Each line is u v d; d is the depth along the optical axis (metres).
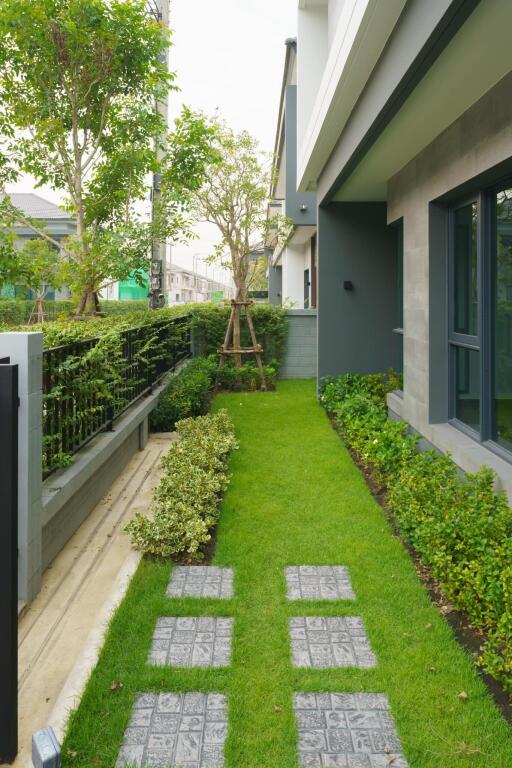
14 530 1.97
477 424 4.46
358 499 4.52
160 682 2.38
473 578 2.72
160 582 3.21
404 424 5.47
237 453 5.81
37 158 7.46
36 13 6.32
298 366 11.43
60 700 2.28
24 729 2.17
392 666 2.50
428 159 4.91
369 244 8.30
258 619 2.88
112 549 3.75
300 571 3.39
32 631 2.82
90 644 2.63
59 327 4.47
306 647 2.65
